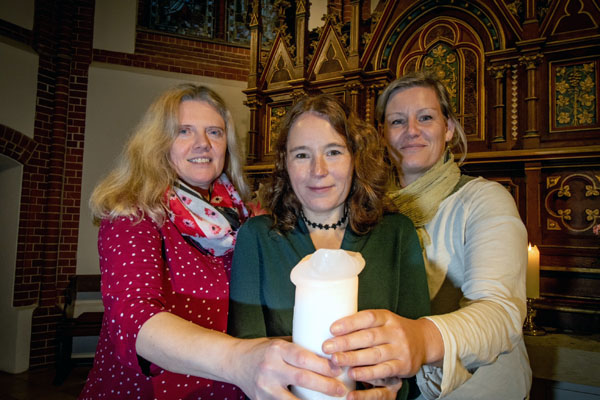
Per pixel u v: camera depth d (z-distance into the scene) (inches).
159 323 30.0
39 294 156.8
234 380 24.3
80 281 163.0
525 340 84.7
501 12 111.0
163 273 41.3
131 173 44.0
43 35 157.6
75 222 165.5
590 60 101.7
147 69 179.5
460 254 42.4
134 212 40.2
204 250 45.8
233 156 56.2
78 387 137.9
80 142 167.6
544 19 105.9
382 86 129.8
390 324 23.7
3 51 146.8
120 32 175.8
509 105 111.0
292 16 190.4
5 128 147.6
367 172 37.9
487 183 44.5
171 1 187.5
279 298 34.5
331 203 35.0
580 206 99.4
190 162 47.9
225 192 55.1
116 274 35.5
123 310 32.5
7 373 148.6
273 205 38.9
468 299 34.1
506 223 37.6
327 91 140.9
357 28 132.4
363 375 22.0
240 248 37.8
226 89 188.1
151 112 47.1
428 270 43.9
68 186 165.0
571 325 95.2
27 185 154.3
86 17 170.4
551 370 79.7
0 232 154.9
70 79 167.5
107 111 172.6
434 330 26.4
